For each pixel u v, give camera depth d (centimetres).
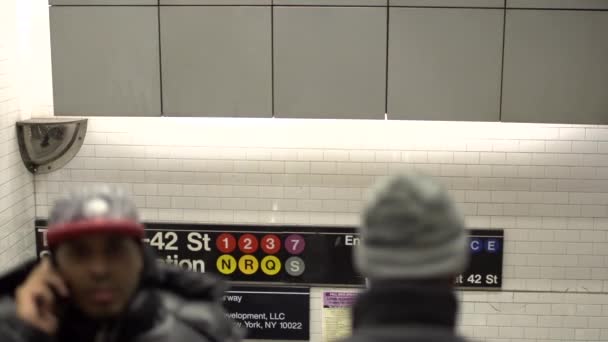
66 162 605
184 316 169
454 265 125
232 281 613
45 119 591
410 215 124
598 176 588
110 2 532
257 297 614
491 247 601
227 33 530
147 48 536
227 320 179
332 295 612
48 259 161
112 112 545
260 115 539
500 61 522
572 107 525
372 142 592
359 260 130
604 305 604
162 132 599
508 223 598
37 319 154
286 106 536
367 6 520
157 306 167
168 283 175
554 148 587
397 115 532
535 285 605
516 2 514
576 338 609
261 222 609
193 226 606
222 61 534
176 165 603
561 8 514
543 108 526
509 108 527
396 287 125
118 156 604
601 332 607
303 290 610
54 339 157
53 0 533
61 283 157
